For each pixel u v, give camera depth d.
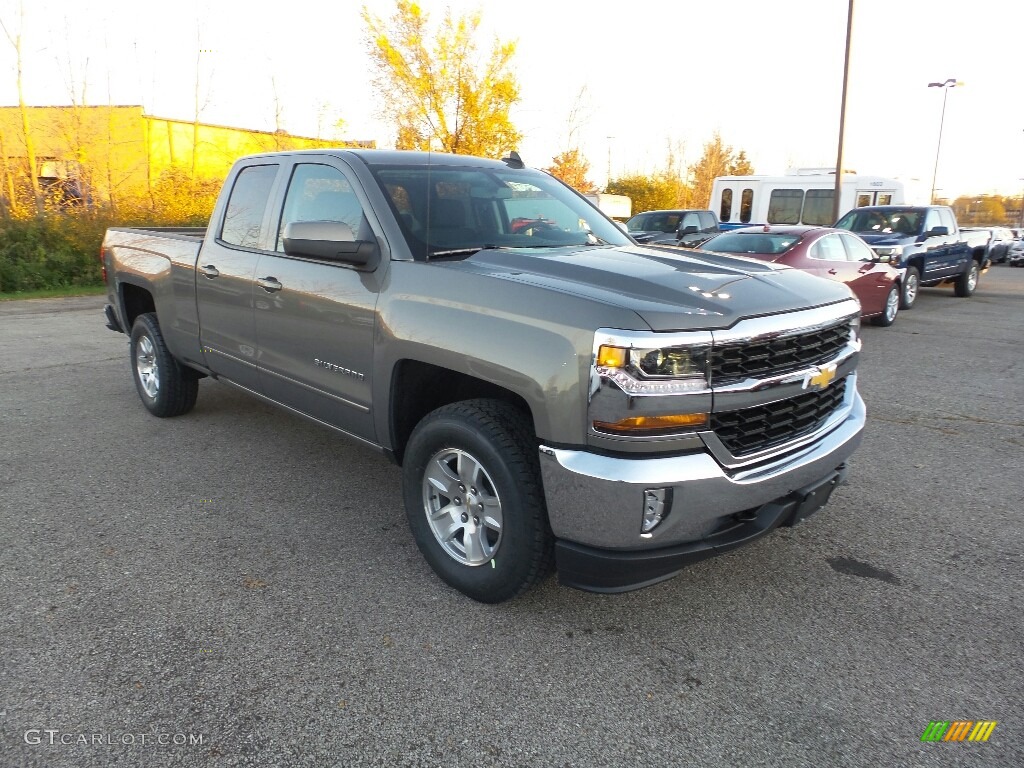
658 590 3.40
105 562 3.52
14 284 13.66
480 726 2.49
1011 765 2.35
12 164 18.50
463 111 24.56
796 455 3.04
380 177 3.75
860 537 3.97
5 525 3.88
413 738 2.42
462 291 3.08
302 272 3.90
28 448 5.08
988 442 5.61
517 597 3.11
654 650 2.94
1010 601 3.34
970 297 16.44
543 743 2.42
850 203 21.17
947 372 8.14
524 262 3.23
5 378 7.07
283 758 2.32
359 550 3.70
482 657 2.86
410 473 3.35
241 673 2.72
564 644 2.96
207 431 5.52
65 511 4.07
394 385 3.41
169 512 4.10
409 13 23.03
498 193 4.06
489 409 3.02
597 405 2.59
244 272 4.36
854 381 3.66
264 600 3.22
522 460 2.89
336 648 2.89
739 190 23.31
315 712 2.53
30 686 2.61
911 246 13.43
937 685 2.75
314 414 4.09
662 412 2.59
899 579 3.53
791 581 3.50
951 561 3.71
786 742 2.45
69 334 9.53
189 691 2.61
